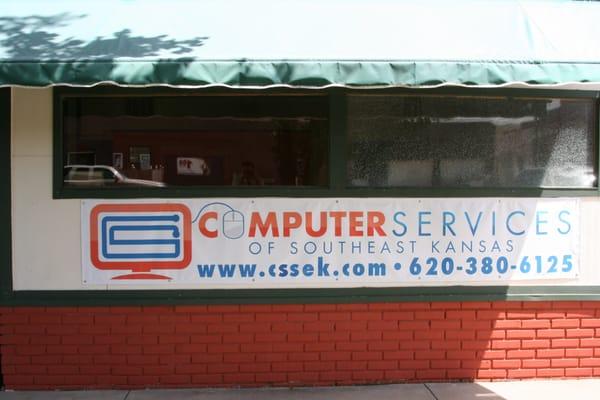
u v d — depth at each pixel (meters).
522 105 5.43
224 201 5.26
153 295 5.26
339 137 5.28
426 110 5.38
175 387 5.33
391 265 5.33
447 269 5.36
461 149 5.41
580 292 5.43
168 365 5.32
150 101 5.29
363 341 5.38
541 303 5.44
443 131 5.39
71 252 5.23
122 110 5.29
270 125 5.33
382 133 5.36
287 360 5.36
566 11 5.28
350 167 5.35
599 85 5.36
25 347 5.27
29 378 5.29
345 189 5.29
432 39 4.71
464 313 5.41
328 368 5.38
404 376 5.42
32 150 5.20
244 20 4.97
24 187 5.20
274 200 5.27
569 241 5.42
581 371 5.50
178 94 5.25
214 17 5.02
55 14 5.03
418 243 5.34
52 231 5.22
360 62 4.33
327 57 4.35
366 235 5.31
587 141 5.47
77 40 4.56
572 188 5.43
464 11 5.20
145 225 5.24
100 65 4.22
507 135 5.43
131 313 5.29
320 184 5.33
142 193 5.23
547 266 5.41
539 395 5.18
